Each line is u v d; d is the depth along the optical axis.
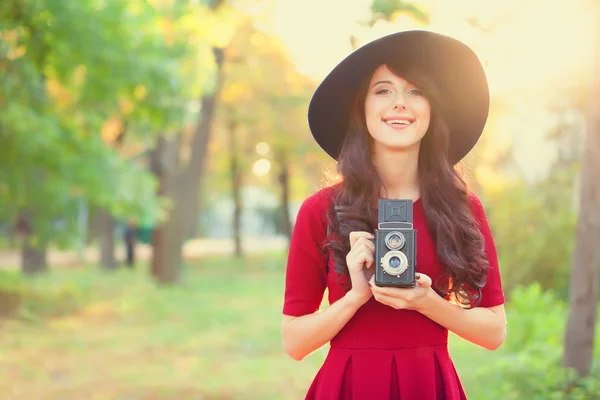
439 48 2.22
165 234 16.80
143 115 11.66
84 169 11.24
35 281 15.14
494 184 11.80
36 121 10.19
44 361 8.27
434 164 2.27
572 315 5.78
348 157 2.25
